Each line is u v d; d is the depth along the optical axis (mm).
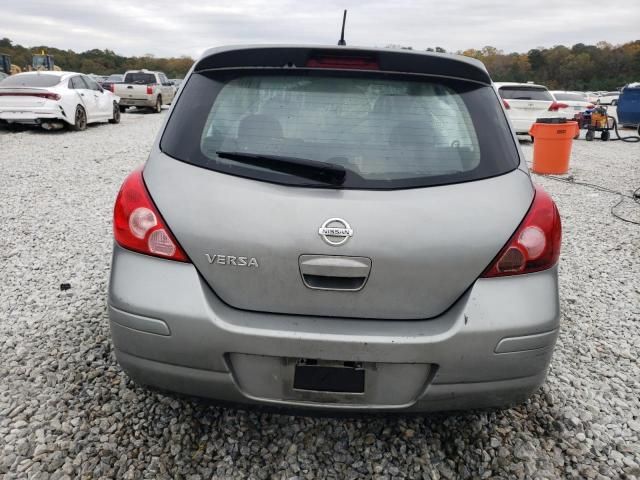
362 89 2250
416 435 2578
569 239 6070
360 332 1962
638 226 6672
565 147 10398
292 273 1984
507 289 2020
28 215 6320
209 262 2020
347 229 1944
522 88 15625
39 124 14016
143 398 2779
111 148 11930
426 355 1964
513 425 2666
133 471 2283
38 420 2574
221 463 2359
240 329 1964
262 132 2184
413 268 1973
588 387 3031
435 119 2217
